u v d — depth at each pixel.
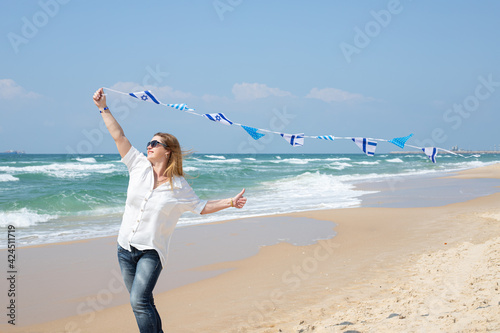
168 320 5.04
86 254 8.56
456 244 8.44
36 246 9.25
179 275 6.99
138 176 3.25
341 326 4.26
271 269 7.28
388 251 8.19
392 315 4.40
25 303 5.81
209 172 34.09
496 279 5.26
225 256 8.24
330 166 49.12
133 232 3.18
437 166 53.06
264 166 47.44
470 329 3.65
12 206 14.57
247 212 14.10
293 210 14.42
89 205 15.45
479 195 18.09
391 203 15.77
